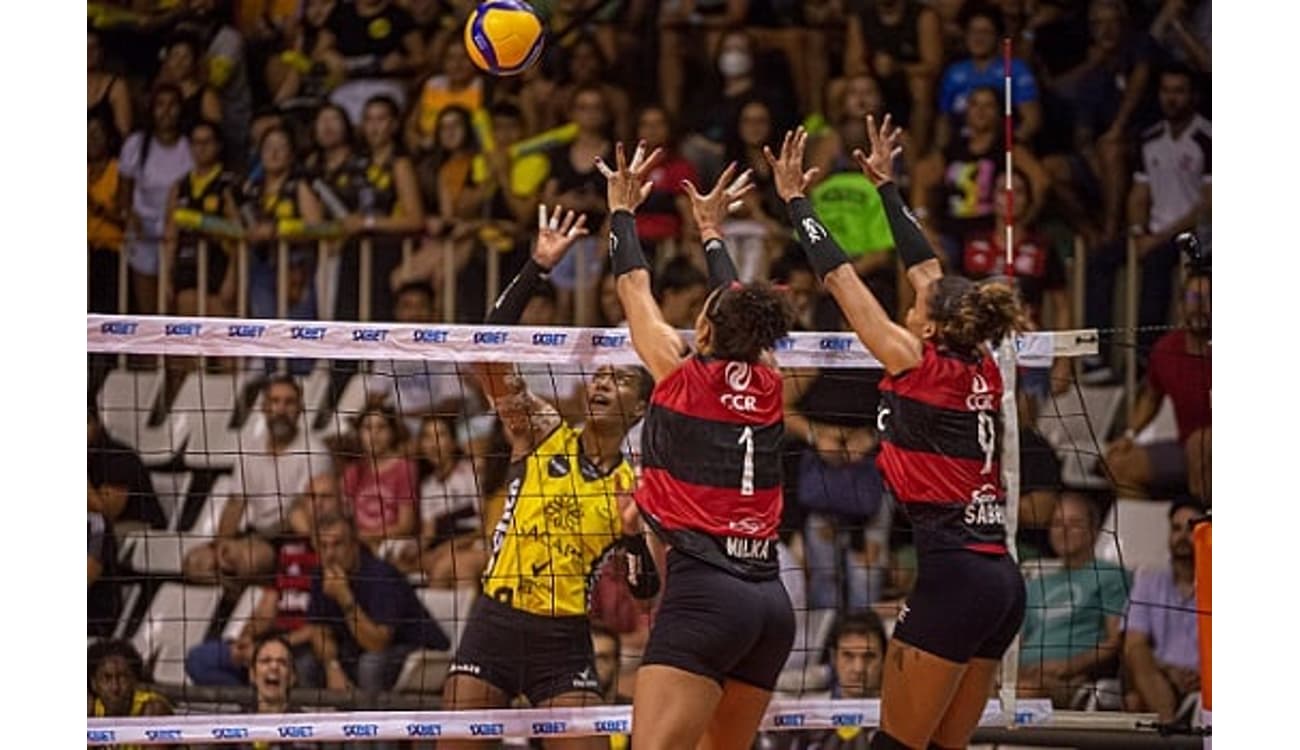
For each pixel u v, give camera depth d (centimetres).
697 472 909
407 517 1478
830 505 1472
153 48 1580
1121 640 1455
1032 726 1237
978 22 1633
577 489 1084
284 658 1411
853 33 1633
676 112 1611
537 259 1077
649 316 961
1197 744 1211
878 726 1089
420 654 1427
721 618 886
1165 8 1630
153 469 1488
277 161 1582
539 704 1070
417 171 1584
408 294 1566
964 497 966
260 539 1462
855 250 1587
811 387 1489
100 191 1546
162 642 1426
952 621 950
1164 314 1590
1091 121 1619
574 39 1606
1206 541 1180
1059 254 1595
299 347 1025
